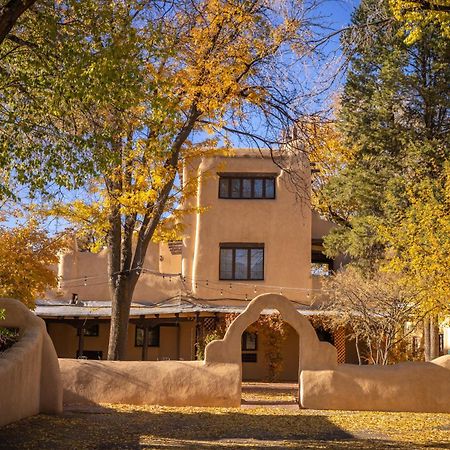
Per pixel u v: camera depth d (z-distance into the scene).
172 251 32.00
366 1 15.75
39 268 21.97
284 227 30.06
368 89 26.38
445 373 18.19
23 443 11.45
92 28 11.45
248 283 29.77
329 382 18.03
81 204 18.67
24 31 12.05
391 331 22.72
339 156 21.06
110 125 12.94
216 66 17.39
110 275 19.66
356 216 28.86
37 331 15.21
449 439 13.36
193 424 14.75
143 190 18.03
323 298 29.52
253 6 17.66
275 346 28.80
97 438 12.44
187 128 18.33
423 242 18.88
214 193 30.33
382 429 14.65
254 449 11.77
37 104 11.61
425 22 14.09
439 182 20.58
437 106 26.03
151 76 15.85
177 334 31.27
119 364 18.05
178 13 16.86
